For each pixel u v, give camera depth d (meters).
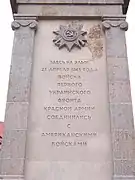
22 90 3.39
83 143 3.17
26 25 3.76
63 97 3.40
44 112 3.33
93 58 3.61
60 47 3.66
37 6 3.90
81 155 3.12
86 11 3.87
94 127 3.25
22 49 3.62
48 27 3.81
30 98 3.39
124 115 3.25
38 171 3.04
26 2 3.91
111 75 3.46
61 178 3.01
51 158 3.11
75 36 3.72
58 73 3.53
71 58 3.61
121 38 3.68
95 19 3.86
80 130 3.23
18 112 3.27
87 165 3.07
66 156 3.11
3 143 3.12
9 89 3.39
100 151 3.13
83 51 3.65
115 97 3.34
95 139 3.19
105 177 3.02
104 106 3.35
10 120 3.23
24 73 3.48
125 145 3.11
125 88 3.39
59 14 3.85
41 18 3.85
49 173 3.04
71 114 3.31
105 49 3.66
